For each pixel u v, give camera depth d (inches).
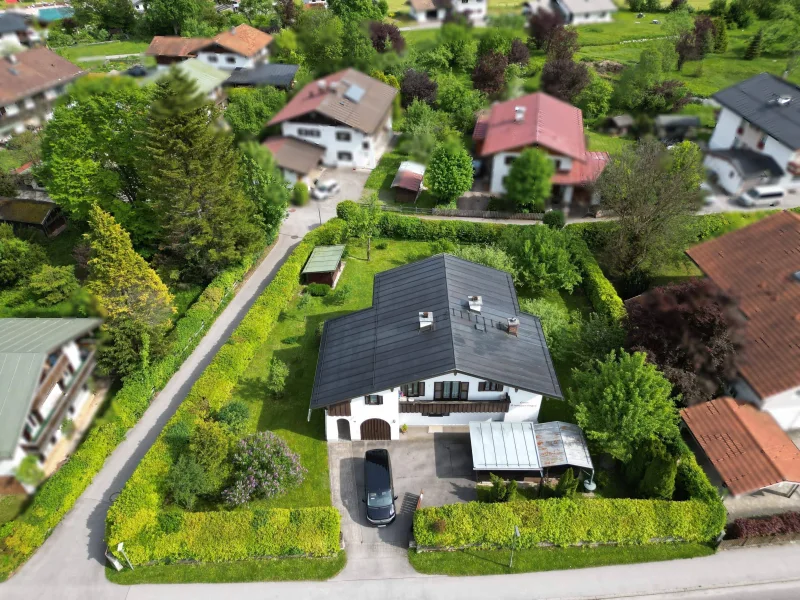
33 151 2819.9
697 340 1523.1
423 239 2420.0
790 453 1432.1
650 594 1267.2
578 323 1849.2
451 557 1332.4
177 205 1967.3
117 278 1637.6
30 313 2046.0
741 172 2578.7
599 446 1475.1
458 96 3208.7
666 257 2090.3
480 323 1584.6
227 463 1438.2
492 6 4549.7
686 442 1541.6
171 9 4699.8
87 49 4542.3
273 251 2351.1
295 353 1861.5
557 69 3218.5
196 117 1895.9
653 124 3201.3
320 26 3629.4
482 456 1441.9
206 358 1849.2
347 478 1496.1
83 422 1603.1
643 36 4195.4
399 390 1491.1
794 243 1770.4
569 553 1333.7
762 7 4402.1
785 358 1512.1
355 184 2797.7
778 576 1296.8
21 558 1298.0
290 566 1315.2
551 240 2080.5
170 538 1296.8
